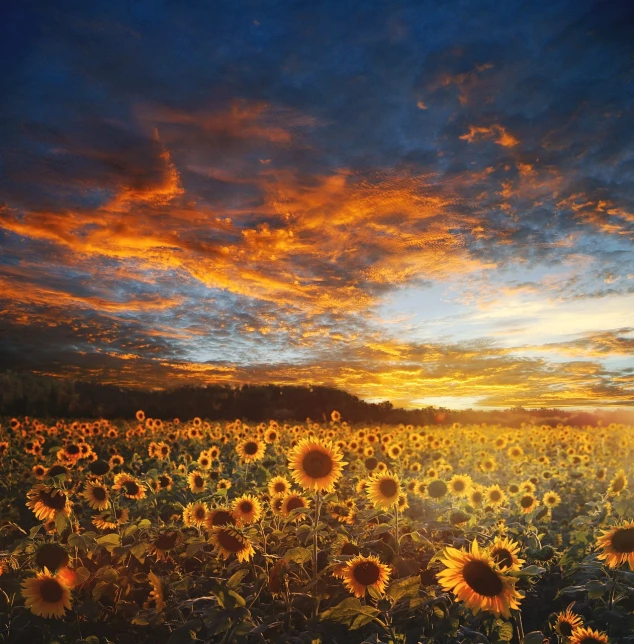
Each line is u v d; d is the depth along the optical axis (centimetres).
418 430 2253
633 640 395
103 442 1627
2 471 1097
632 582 452
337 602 467
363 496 834
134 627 475
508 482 1138
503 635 373
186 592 486
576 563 536
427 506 814
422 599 398
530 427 2489
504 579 295
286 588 470
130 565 590
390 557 584
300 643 392
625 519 640
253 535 528
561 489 1009
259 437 1390
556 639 450
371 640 360
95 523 636
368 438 1438
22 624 424
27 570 482
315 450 525
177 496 819
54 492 542
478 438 1861
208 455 1021
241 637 368
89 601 457
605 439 1858
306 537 511
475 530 661
